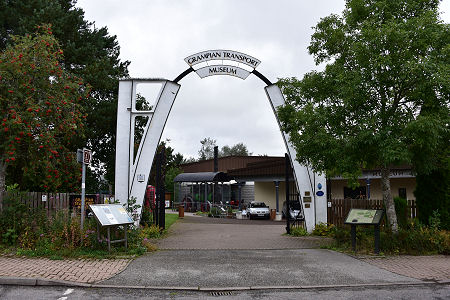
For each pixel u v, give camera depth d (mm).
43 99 11438
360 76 10664
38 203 11609
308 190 15938
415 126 9766
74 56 22562
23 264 8555
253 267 8930
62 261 9055
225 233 16922
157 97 14758
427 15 10430
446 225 12352
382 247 10844
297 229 15945
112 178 25125
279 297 6703
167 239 14469
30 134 10648
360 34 11641
